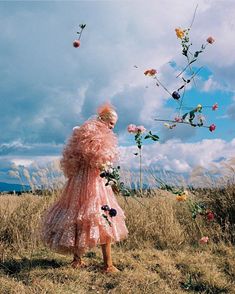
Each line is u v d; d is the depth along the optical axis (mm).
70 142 5551
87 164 5395
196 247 7027
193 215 4641
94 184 5355
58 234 5316
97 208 5266
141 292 5039
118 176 4570
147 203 8164
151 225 7504
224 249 6781
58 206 5527
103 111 5645
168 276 5613
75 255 5781
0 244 6441
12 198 7988
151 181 8367
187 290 5297
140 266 5871
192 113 4137
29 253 6391
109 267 5578
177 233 7281
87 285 5199
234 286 5410
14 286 5012
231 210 7934
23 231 6910
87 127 5426
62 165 5566
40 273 5465
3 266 5773
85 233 5238
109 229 5332
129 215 7648
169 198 8523
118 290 5031
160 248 7023
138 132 4371
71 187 5449
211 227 7637
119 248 6887
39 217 6953
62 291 4949
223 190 8578
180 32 4129
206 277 5598
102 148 5273
